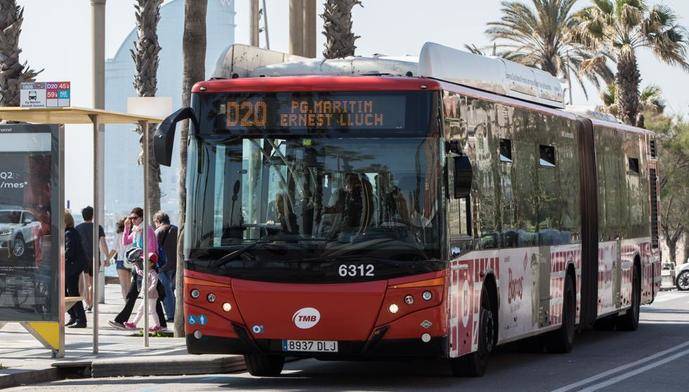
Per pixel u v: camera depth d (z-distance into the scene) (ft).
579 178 77.46
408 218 51.93
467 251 55.06
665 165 250.78
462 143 55.31
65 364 61.05
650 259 97.25
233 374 61.26
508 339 61.87
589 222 79.10
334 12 115.03
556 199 71.67
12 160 63.46
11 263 63.62
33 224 63.57
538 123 68.64
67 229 87.04
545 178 69.46
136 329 84.17
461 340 54.29
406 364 66.13
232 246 52.75
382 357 52.11
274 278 52.29
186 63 75.92
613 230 85.30
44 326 63.72
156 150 52.13
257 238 52.65
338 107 52.85
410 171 52.16
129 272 100.42
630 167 92.58
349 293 51.78
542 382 57.16
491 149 59.82
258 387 55.06
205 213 53.36
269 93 53.42
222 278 52.75
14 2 108.47
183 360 61.05
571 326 74.59
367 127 52.65
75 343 73.87
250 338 52.49
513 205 63.00
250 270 52.49
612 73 225.15
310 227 52.34
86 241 97.91
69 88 65.57
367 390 53.57
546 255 68.95
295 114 53.11
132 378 59.82
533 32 216.54
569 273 74.69
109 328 85.76
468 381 57.36
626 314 91.04
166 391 53.83
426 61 54.44
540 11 215.10
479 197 57.41
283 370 63.36
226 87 53.78
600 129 83.61
